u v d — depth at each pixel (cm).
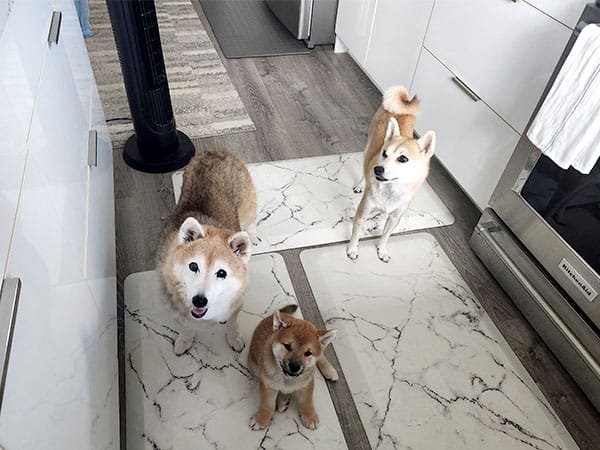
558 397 155
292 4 319
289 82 293
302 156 239
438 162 246
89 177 146
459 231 211
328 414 143
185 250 121
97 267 132
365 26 274
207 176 154
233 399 144
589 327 150
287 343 121
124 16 171
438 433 142
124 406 140
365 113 274
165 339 156
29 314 70
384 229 193
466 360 161
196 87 277
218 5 368
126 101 258
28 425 65
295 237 197
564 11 145
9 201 70
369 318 171
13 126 79
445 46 205
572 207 149
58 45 129
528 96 164
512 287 179
